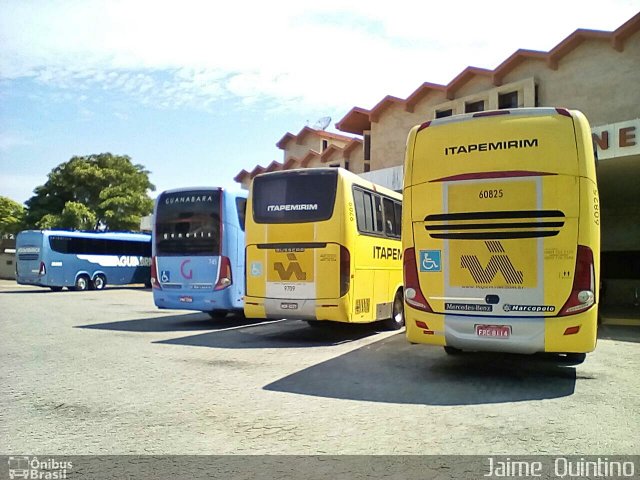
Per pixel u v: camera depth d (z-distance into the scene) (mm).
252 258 10719
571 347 6402
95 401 6031
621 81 16266
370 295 11094
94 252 31219
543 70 18109
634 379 7172
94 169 42000
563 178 6516
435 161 7168
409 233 7285
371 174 17797
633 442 4676
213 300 12797
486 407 5785
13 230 48719
